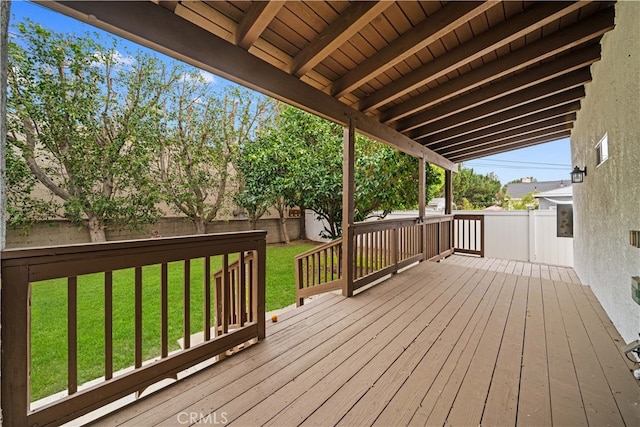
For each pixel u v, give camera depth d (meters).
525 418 1.51
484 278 4.47
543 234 6.59
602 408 1.58
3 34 1.21
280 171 5.97
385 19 2.42
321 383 1.82
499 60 3.07
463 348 2.28
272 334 2.53
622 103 2.32
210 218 9.19
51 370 2.71
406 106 4.00
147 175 7.82
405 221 5.01
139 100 7.64
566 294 3.68
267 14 1.99
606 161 2.85
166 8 1.85
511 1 2.27
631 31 2.08
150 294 4.93
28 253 1.30
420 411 1.57
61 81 6.41
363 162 5.80
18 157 6.07
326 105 3.19
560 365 2.02
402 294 3.68
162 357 1.80
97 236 7.12
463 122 4.41
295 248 9.64
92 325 3.67
